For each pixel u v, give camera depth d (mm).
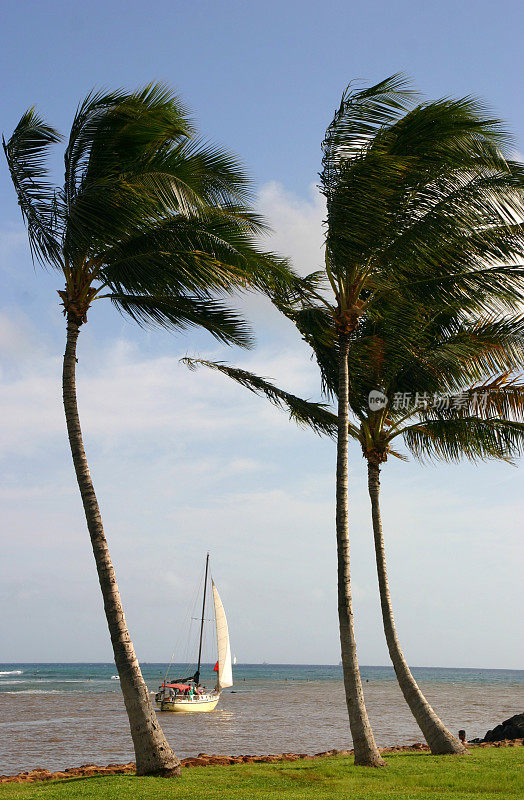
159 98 14023
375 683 125062
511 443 17375
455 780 12180
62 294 13852
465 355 16875
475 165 14156
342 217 13789
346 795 10648
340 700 68312
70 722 41594
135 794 10438
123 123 13344
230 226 13695
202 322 14992
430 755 16250
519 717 25734
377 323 17125
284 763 16359
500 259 14992
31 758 25688
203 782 12109
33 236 13570
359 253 14133
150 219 13469
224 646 58188
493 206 14320
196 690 54719
